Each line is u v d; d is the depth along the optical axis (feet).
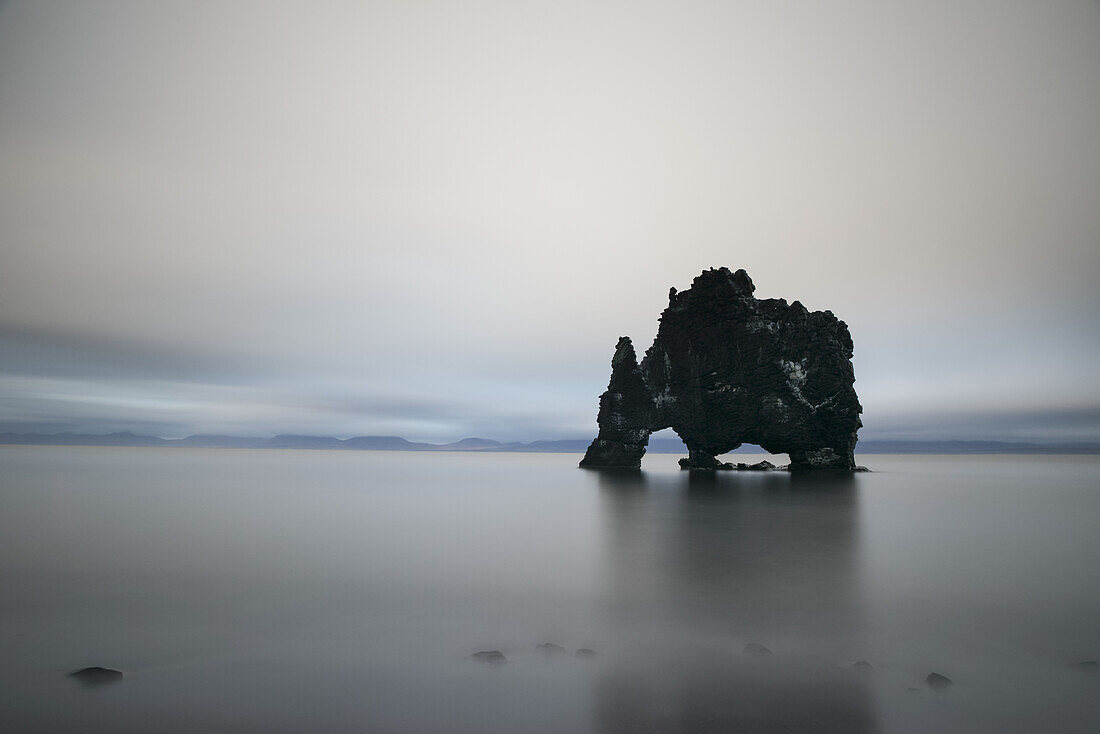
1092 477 319.47
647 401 340.80
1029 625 58.80
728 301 303.48
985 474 353.31
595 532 117.08
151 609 64.23
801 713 40.81
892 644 53.67
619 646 53.36
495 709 41.42
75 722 39.17
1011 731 38.47
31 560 89.35
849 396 291.38
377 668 48.42
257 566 85.51
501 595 70.03
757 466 327.06
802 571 82.43
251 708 41.37
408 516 141.79
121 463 435.94
